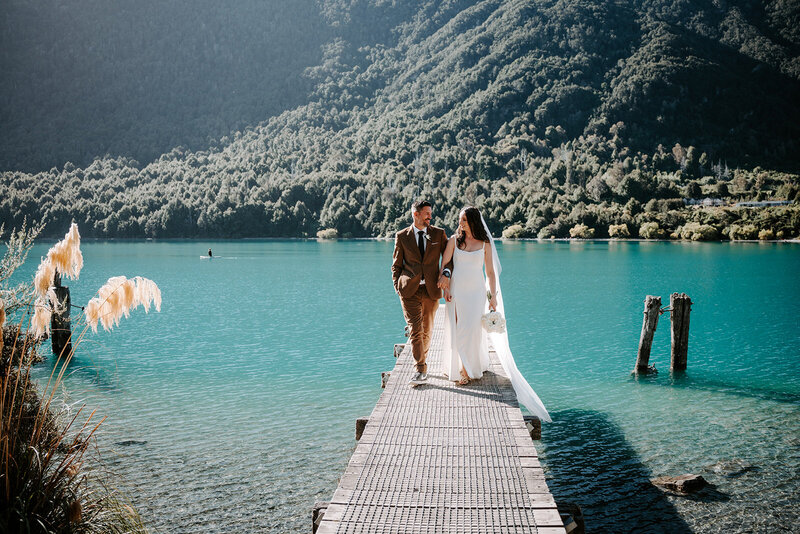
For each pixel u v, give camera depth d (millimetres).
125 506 5379
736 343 20922
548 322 26281
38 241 157250
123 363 17766
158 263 72500
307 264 69938
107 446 10508
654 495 8758
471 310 8852
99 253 98812
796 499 8531
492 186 190750
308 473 9445
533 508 5254
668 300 34250
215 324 25875
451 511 5211
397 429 7172
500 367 10031
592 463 9969
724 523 7941
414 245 8773
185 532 7695
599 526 7926
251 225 179125
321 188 191375
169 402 13383
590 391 14508
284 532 7703
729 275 50125
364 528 4938
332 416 12336
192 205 181750
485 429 7156
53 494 4871
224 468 9609
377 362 17891
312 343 21250
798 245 100688
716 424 11859
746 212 127312
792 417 12305
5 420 4891
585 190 174875
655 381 15469
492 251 8883
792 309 29953
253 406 13070
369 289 41781
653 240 126188
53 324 17031
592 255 80750
